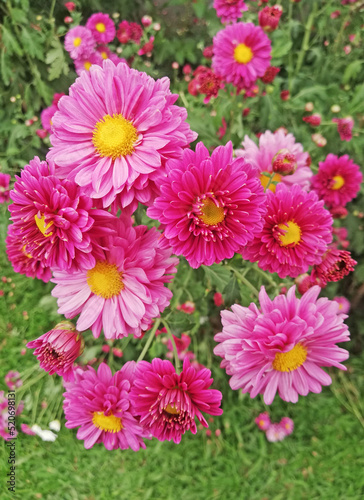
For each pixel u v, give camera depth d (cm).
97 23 45
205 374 18
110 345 39
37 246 17
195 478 38
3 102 50
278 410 41
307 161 35
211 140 33
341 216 37
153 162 17
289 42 43
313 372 20
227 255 17
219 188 17
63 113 18
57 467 39
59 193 16
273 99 44
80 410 20
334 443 40
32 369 38
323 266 23
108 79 17
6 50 47
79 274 20
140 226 19
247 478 38
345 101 45
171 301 36
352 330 44
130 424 20
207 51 42
